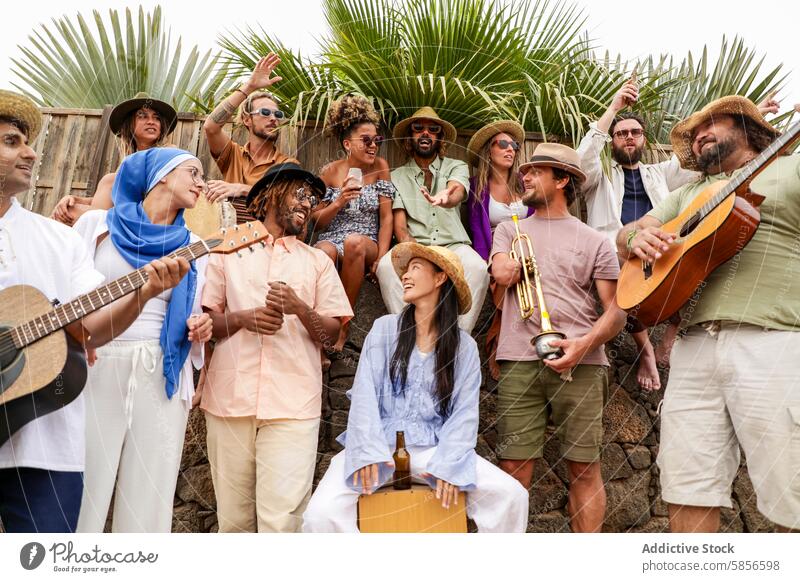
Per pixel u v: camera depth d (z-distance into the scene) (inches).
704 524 94.4
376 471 93.7
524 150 145.2
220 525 102.0
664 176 139.4
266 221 114.1
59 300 89.7
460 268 105.8
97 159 138.0
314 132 140.9
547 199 119.3
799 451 86.7
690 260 95.7
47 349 83.4
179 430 96.4
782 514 87.8
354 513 94.7
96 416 92.0
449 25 147.4
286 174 113.2
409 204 129.4
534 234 118.6
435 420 101.4
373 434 96.2
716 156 105.7
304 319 104.3
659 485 131.9
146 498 91.7
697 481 94.3
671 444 97.7
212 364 105.3
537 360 112.3
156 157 101.7
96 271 92.6
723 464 94.5
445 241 127.0
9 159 88.1
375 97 143.3
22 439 82.9
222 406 102.2
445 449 96.0
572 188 122.0
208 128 128.3
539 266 115.2
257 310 102.9
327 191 128.1
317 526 91.5
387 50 148.3
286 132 139.6
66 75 160.6
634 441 132.5
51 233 92.2
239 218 119.1
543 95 150.0
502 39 151.3
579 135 139.3
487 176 134.6
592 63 159.5
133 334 94.5
